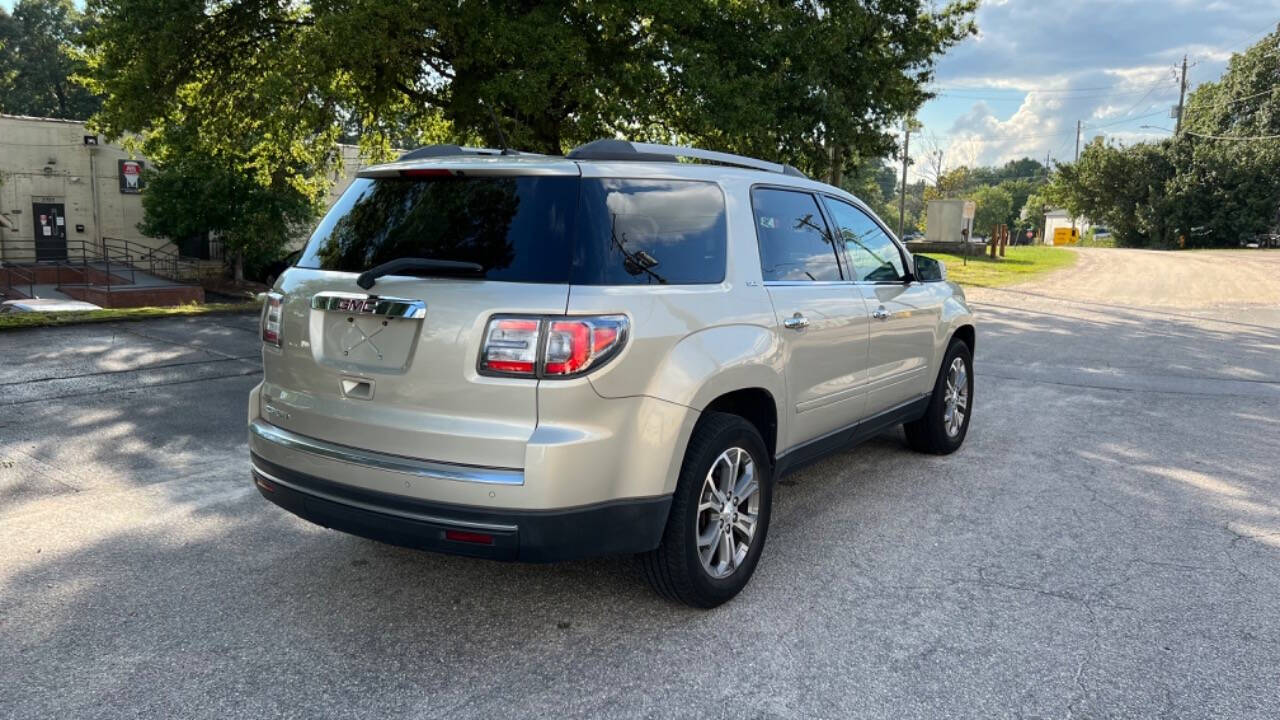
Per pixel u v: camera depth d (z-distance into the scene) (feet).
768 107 55.26
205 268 104.06
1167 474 18.11
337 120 62.18
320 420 10.37
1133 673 9.82
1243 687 9.53
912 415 17.71
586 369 9.32
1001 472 18.15
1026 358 35.29
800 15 59.11
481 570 12.59
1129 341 41.14
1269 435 21.74
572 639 10.52
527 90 49.14
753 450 11.82
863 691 9.41
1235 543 14.03
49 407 22.38
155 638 10.32
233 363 29.35
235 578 12.12
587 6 50.83
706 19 56.95
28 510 14.83
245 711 8.82
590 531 9.61
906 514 15.37
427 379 9.57
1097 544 13.94
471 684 9.44
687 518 10.61
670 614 11.25
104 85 55.52
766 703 9.15
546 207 9.89
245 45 57.16
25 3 191.83
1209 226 203.21
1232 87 222.28
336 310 10.28
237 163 77.61
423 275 9.82
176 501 15.43
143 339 34.04
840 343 14.10
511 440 9.21
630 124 56.24
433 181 10.72
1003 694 9.37
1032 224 389.60
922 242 137.80
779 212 13.46
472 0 50.19
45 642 10.16
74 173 103.19
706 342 10.76
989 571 12.78
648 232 10.54
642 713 8.93
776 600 11.73
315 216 94.99
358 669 9.71
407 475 9.55
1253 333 44.75
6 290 83.87
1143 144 223.92
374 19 47.14
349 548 13.33
